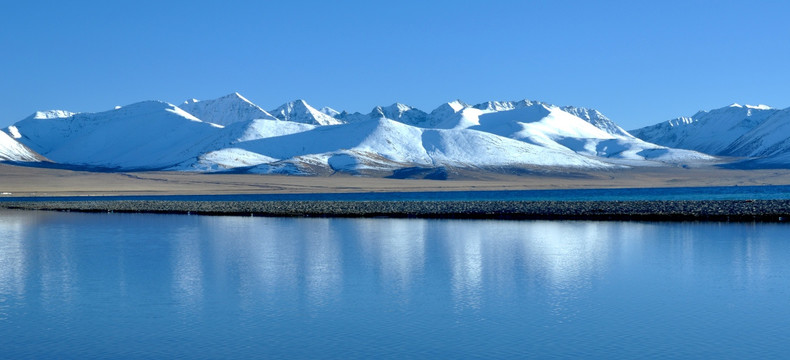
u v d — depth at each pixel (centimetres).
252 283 3612
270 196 15562
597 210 7788
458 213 7894
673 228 6031
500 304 3095
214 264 4238
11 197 15000
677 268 3966
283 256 4547
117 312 3002
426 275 3812
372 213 8131
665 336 2583
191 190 18488
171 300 3222
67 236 5878
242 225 6881
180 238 5666
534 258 4378
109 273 3934
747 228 5922
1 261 4400
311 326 2753
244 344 2528
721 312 2925
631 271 3888
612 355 2375
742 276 3712
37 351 2469
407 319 2850
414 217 7656
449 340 2555
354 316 2903
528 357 2361
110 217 8175
